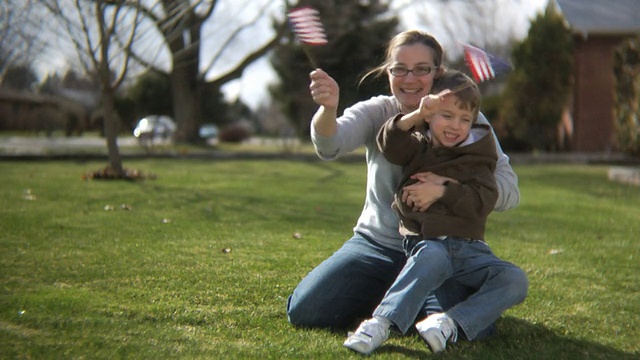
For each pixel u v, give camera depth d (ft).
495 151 11.27
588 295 14.40
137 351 10.30
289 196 30.63
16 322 11.32
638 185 39.88
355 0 66.33
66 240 18.51
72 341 10.59
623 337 11.82
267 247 18.44
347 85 67.05
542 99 67.10
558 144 75.51
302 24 11.19
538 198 32.71
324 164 52.95
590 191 36.55
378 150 12.14
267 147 78.89
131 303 12.75
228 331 11.52
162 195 29.53
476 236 11.09
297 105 84.58
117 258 16.43
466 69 12.47
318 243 19.22
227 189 32.89
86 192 29.73
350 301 11.98
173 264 15.98
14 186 31.45
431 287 10.63
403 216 11.24
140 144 68.54
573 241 20.90
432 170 11.01
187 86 79.10
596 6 73.20
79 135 111.45
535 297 14.15
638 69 42.96
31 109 125.39
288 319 12.25
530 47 67.00
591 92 72.54
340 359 10.32
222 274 15.16
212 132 116.37
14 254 16.51
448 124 10.78
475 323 10.78
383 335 10.56
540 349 11.05
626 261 17.94
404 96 12.02
